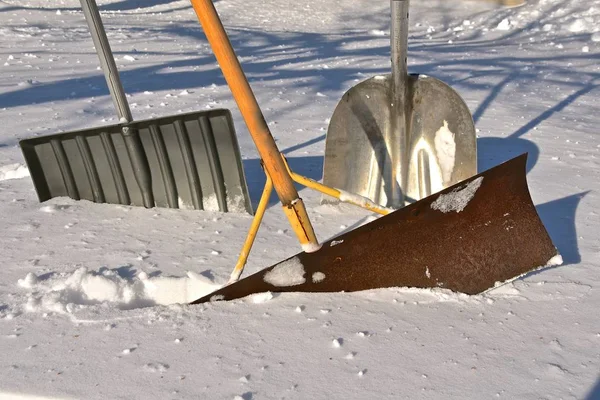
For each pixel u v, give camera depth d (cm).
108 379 153
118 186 260
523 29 949
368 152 250
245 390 148
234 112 417
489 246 190
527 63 615
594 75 543
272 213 249
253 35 907
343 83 519
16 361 161
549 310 176
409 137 245
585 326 168
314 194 267
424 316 175
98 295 196
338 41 847
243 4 1224
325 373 153
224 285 195
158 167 255
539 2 1117
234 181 250
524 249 192
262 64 633
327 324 172
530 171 289
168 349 164
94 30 247
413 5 1187
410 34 950
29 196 273
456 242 189
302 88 499
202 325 174
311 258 185
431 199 184
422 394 145
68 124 385
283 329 171
